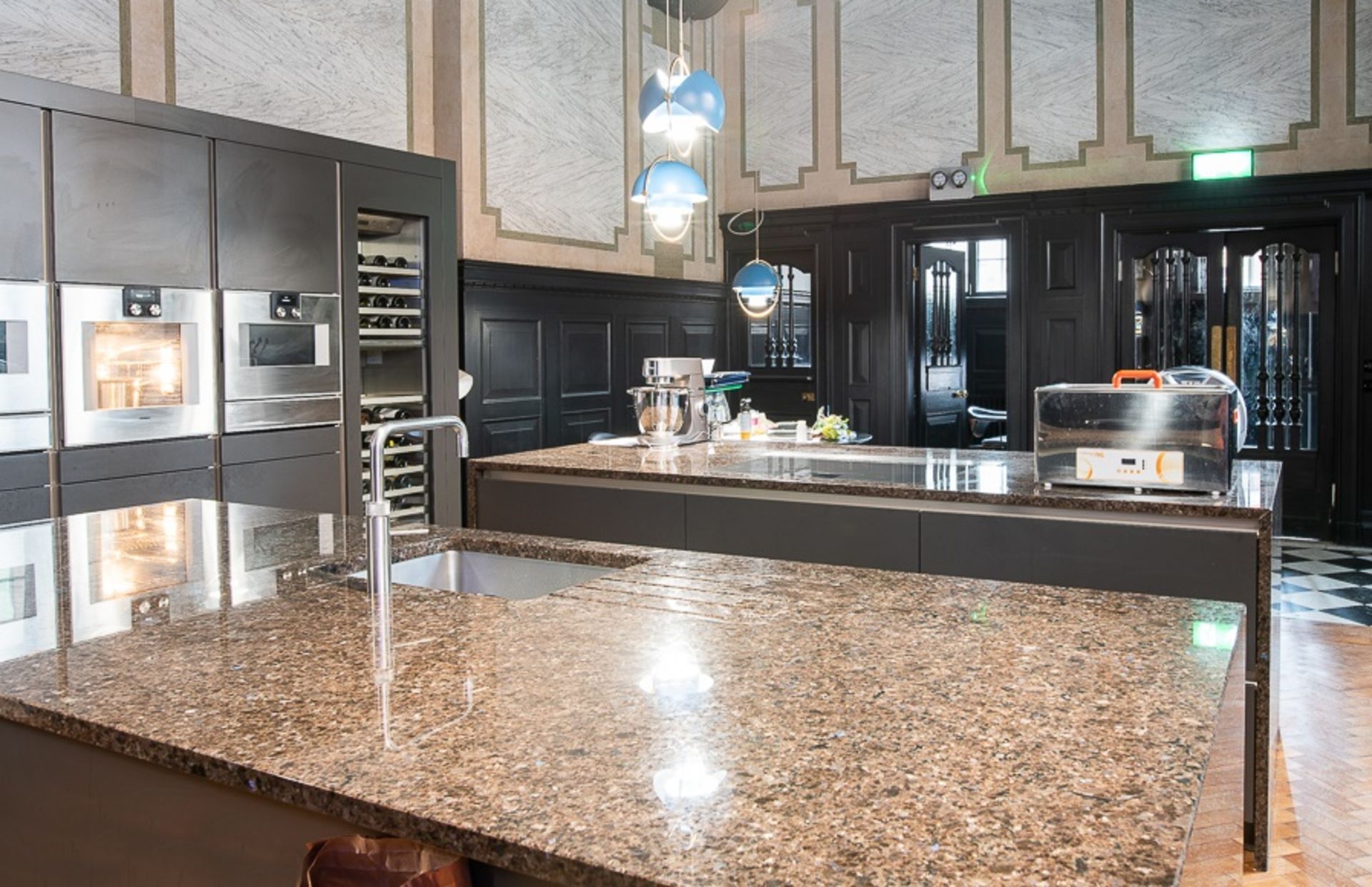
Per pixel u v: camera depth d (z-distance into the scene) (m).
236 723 1.24
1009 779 1.05
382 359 5.69
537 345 7.30
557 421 7.51
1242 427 3.88
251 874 1.19
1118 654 1.49
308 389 5.01
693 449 4.61
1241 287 7.59
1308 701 4.15
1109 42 7.90
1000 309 10.84
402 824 1.00
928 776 1.06
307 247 5.00
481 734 1.19
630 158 8.27
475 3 6.70
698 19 6.23
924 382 8.92
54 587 1.94
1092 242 7.93
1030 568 3.16
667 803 1.00
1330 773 3.45
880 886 0.85
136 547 2.33
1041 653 1.50
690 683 1.36
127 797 1.30
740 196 9.37
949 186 8.28
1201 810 1.06
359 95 6.12
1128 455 3.08
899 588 1.91
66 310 4.02
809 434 6.02
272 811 1.16
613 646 1.53
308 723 1.23
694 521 3.76
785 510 3.57
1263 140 7.48
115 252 4.19
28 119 3.89
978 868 0.87
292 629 1.65
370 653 1.51
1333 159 7.29
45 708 1.30
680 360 4.75
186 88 5.18
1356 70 7.18
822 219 8.91
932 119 8.54
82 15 4.73
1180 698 1.29
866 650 1.51
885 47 8.70
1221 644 1.54
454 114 6.62
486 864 1.05
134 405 4.32
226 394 4.62
